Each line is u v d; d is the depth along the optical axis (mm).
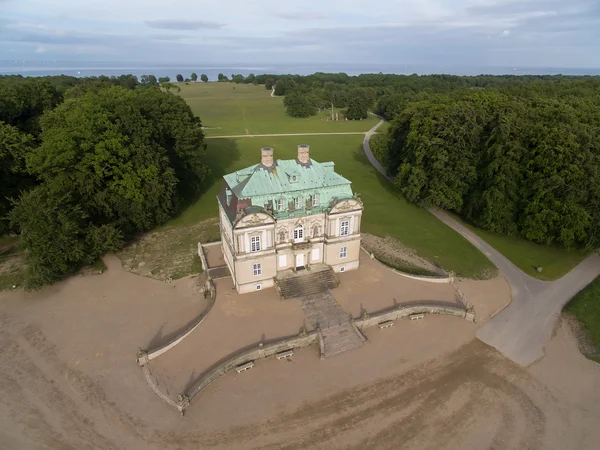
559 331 55031
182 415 41812
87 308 58781
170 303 60094
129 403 43188
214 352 49219
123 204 74938
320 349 50438
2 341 51906
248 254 57906
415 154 89750
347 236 63844
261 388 45312
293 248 60344
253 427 40719
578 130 72250
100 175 71812
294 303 58219
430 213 93188
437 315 57812
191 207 95125
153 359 48469
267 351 49469
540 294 62906
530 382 46688
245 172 61656
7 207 76562
